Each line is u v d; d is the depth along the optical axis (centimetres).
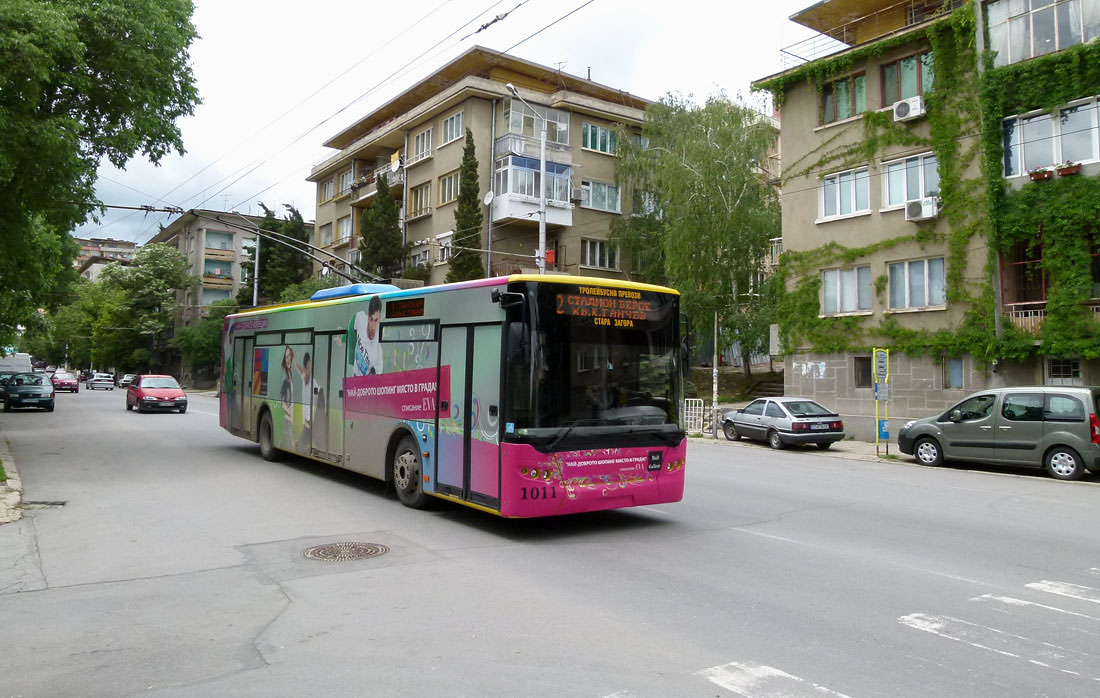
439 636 517
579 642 505
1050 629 539
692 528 913
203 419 2667
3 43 1180
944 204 2223
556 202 3747
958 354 2198
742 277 3247
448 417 934
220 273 6819
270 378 1506
